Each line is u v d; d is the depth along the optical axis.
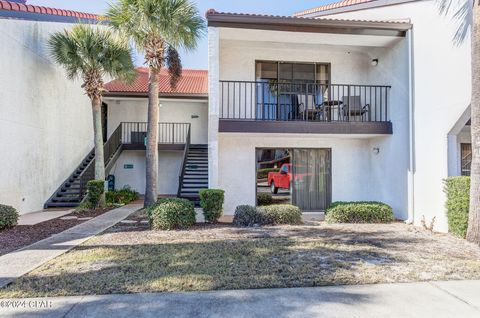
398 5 9.43
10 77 9.93
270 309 3.63
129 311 3.56
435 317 3.49
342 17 10.70
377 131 10.06
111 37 11.39
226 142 10.74
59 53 11.12
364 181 11.36
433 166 8.31
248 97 10.99
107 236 7.07
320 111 10.95
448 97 7.83
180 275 4.61
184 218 7.96
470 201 6.69
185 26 9.78
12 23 10.05
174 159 16.92
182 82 17.86
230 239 6.75
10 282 4.35
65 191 12.97
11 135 9.97
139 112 16.94
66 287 4.17
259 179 10.87
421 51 8.77
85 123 15.23
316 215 10.41
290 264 5.12
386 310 3.62
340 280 4.48
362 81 11.48
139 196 15.99
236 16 8.93
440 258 5.51
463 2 7.37
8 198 9.78
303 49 11.07
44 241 6.64
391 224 8.72
